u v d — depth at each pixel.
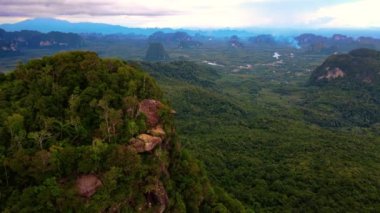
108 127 39.66
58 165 34.19
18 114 39.44
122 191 34.97
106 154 36.00
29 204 31.55
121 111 42.03
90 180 34.41
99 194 33.50
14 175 34.19
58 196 32.25
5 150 36.03
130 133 40.03
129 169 35.91
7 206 31.86
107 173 34.31
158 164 39.84
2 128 38.03
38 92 44.94
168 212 39.53
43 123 40.16
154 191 38.00
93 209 32.53
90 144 39.16
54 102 44.00
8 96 45.91
